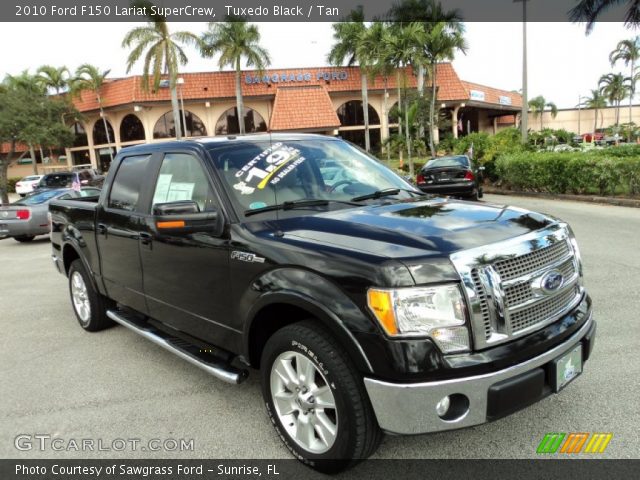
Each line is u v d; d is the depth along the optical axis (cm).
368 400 257
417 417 242
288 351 289
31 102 2966
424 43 2722
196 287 352
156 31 3262
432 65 2831
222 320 335
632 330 460
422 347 239
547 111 7969
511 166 1789
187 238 352
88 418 362
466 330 246
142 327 435
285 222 321
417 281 242
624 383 365
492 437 312
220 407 369
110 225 452
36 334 552
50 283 819
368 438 261
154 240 387
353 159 412
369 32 3400
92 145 4544
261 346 325
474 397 243
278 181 357
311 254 274
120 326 566
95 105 4244
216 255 329
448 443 308
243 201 335
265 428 339
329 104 4078
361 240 275
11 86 3984
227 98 4066
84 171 2269
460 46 2758
